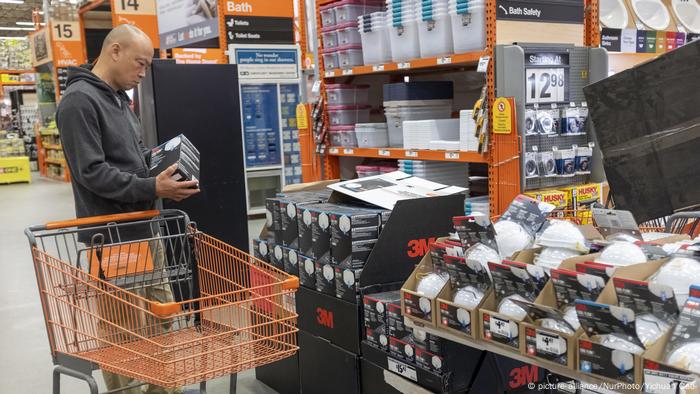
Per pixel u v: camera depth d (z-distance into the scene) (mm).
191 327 2309
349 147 4621
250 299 2018
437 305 1701
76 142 2428
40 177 15844
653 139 1666
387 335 2264
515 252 1643
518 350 1469
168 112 3965
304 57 5277
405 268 2484
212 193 4141
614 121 1713
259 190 8008
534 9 3309
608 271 1346
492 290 1595
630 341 1220
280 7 7645
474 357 2055
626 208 1742
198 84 4043
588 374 1289
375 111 4945
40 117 15242
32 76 19219
